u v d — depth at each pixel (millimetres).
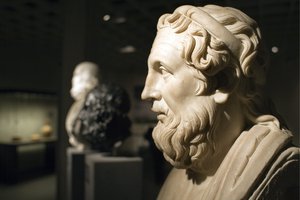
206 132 961
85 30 3793
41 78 7262
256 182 880
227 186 906
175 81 962
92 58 3881
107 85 2424
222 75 951
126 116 2420
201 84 942
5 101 6160
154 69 1025
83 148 2766
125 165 2096
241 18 972
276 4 3730
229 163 952
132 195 2100
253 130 977
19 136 6406
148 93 1034
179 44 949
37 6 4414
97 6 3955
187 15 970
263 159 891
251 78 990
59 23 5098
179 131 970
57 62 7520
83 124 2494
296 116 4246
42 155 6363
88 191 2324
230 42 921
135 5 3967
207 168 1031
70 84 3822
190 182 1122
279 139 918
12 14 4754
